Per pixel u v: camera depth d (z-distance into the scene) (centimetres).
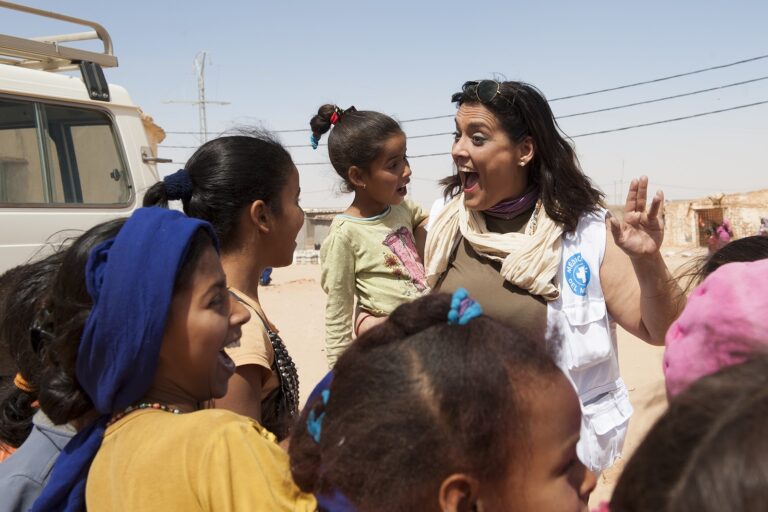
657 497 84
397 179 357
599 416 257
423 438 113
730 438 79
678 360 123
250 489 131
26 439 194
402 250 366
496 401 112
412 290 361
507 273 256
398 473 114
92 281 151
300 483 133
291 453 136
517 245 261
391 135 351
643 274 225
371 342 126
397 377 117
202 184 222
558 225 259
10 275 225
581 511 120
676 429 86
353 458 117
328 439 122
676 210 3822
